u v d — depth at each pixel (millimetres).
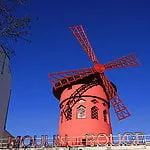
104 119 21875
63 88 23250
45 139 18672
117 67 23328
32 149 18422
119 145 17625
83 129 20594
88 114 21266
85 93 22172
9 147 18797
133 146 17328
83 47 23641
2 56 23703
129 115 22188
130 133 17859
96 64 23000
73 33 24031
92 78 22859
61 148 18031
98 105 21906
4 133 25266
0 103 23812
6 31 8789
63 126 21547
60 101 23203
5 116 25156
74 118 21234
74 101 22016
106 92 22938
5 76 24922
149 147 17125
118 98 22719
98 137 18484
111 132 22047
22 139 18875
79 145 18625
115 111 22469
